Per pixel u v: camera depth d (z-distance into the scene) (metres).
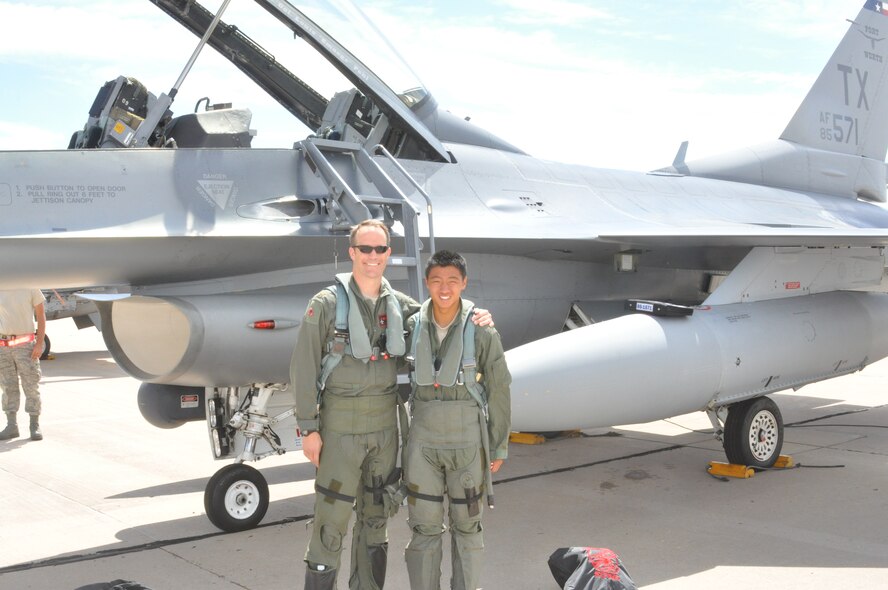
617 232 6.33
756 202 8.87
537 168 7.18
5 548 4.82
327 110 6.05
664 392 5.79
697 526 5.17
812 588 4.11
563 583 3.96
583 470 6.73
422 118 6.52
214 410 5.42
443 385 3.36
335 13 5.73
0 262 4.31
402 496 3.50
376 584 3.57
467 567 3.42
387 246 3.39
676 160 9.53
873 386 11.55
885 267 8.44
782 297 7.12
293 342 5.17
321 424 3.45
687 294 8.41
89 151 4.67
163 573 4.37
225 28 5.70
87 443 7.87
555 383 5.36
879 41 10.78
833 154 10.31
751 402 6.51
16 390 8.05
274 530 5.15
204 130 5.35
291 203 5.31
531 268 6.92
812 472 6.61
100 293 5.36
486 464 3.43
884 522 5.25
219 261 5.10
